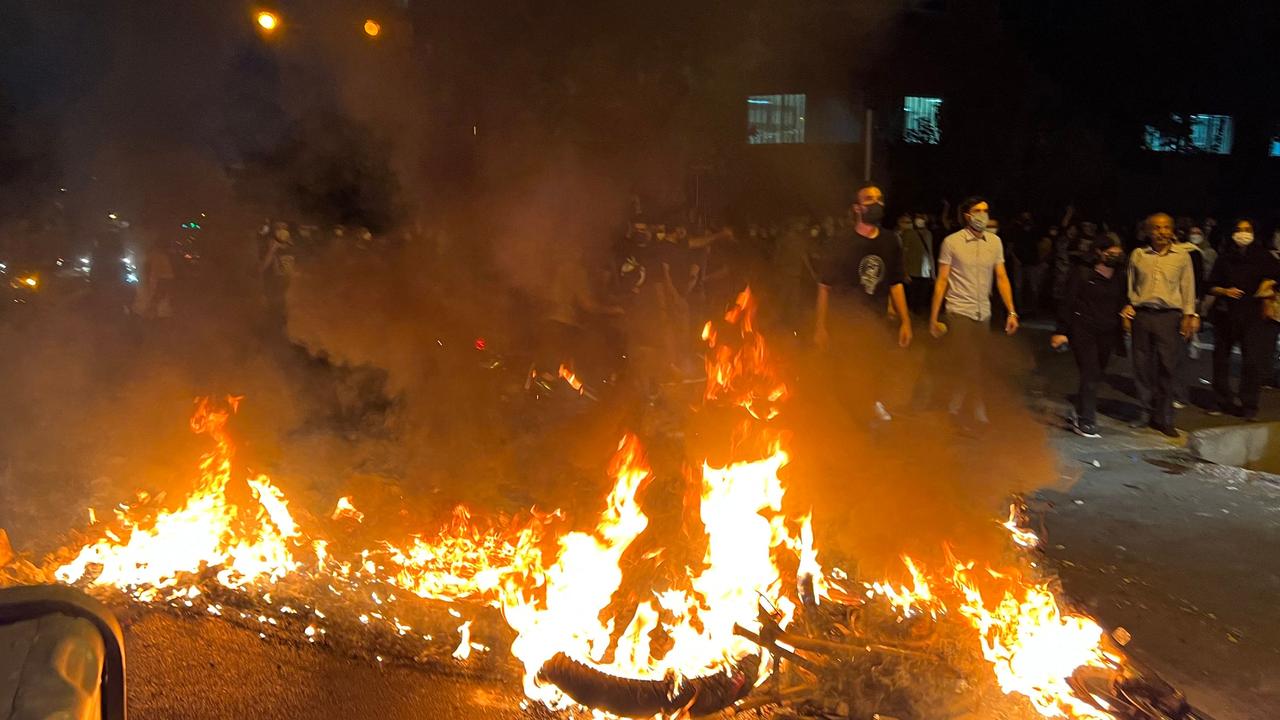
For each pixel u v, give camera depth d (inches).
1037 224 892.6
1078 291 365.1
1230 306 408.5
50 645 85.8
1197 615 203.5
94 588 192.5
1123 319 372.5
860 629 177.6
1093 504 280.5
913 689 157.2
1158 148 1187.9
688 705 150.9
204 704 152.2
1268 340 402.3
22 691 80.0
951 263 355.9
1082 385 367.6
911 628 179.2
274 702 153.3
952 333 357.4
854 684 157.6
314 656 167.3
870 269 330.0
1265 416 408.2
